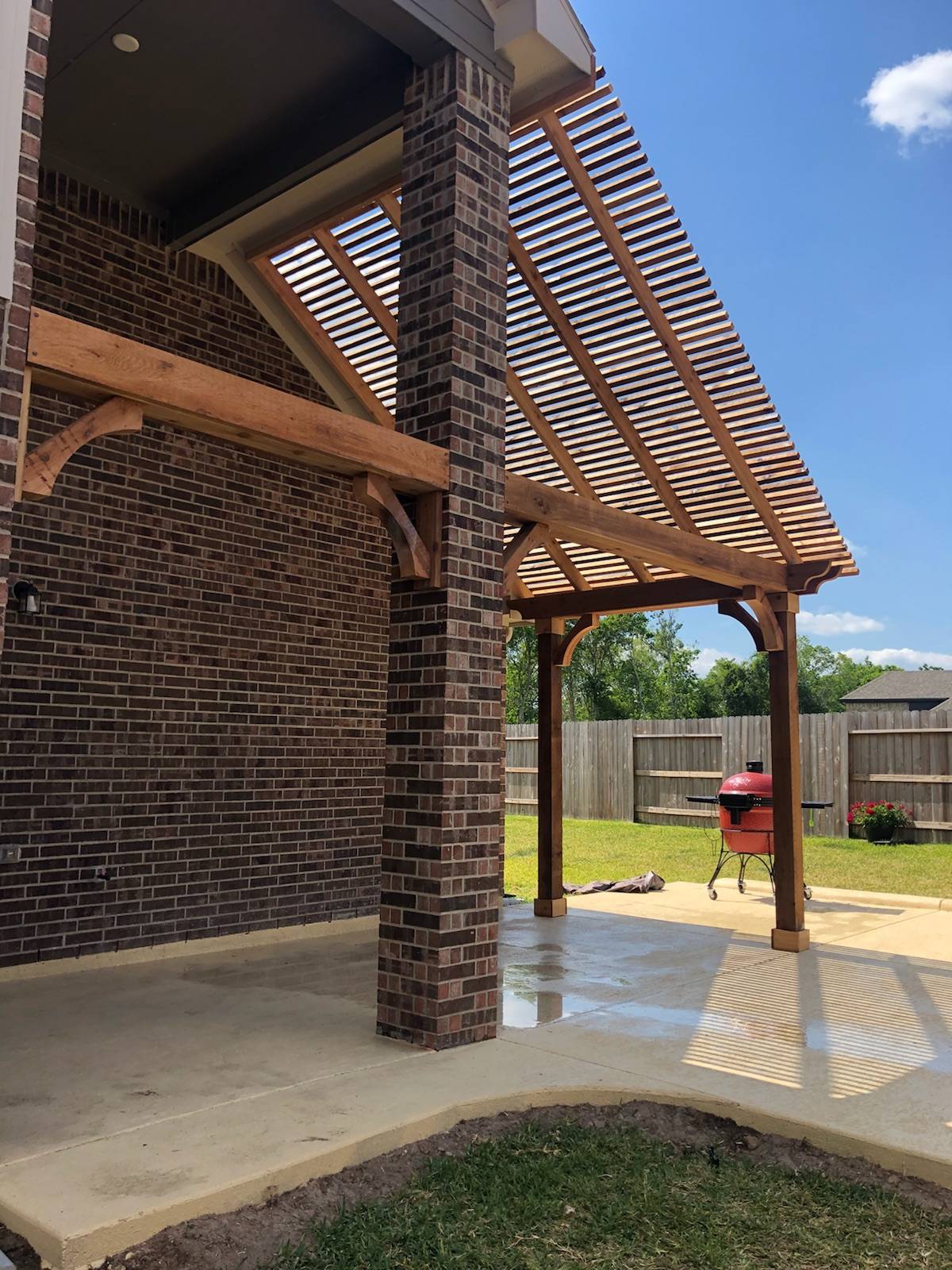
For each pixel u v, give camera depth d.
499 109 5.34
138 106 5.96
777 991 5.96
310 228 6.82
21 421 3.35
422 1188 3.36
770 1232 3.14
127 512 6.56
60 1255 2.77
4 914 5.86
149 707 6.61
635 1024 5.17
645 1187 3.39
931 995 5.89
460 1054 4.57
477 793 4.89
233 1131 3.55
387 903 4.90
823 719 13.88
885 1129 3.73
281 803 7.39
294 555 7.59
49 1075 4.21
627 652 36.72
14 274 3.33
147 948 6.51
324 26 5.28
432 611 4.89
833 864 11.62
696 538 6.93
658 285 6.49
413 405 5.12
